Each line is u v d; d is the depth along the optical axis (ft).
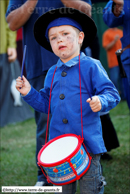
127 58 9.28
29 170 10.44
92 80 6.20
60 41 6.22
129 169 9.65
